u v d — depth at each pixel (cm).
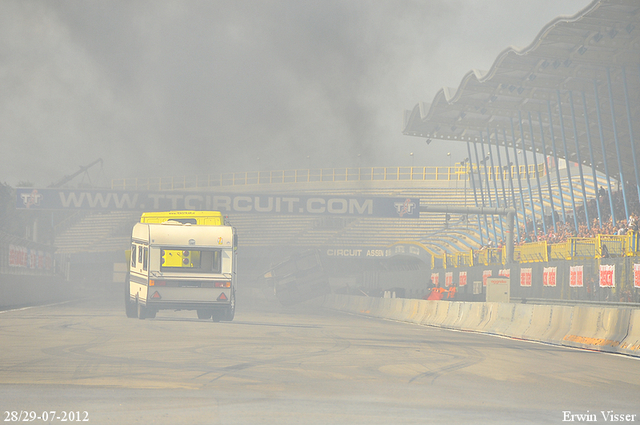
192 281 9069
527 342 7744
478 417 3008
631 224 13800
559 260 12950
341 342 6688
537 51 16588
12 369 4222
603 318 7125
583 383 4300
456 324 10669
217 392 3522
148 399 3272
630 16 14388
